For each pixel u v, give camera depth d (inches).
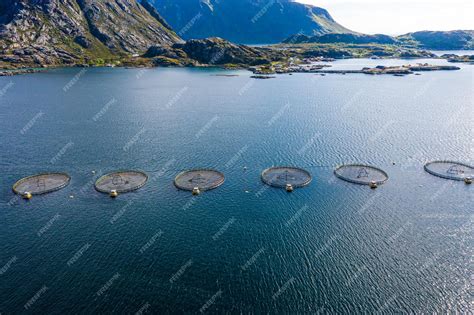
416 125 6796.3
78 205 3804.1
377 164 4889.3
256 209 3737.7
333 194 4050.2
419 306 2468.0
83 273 2775.6
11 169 4719.5
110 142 5826.8
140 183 4264.3
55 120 7170.3
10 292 2588.6
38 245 3127.5
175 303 2484.0
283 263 2893.7
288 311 2422.5
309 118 7421.3
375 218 3555.6
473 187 4165.8
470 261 2908.5
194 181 4328.3
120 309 2432.3
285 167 4749.0
